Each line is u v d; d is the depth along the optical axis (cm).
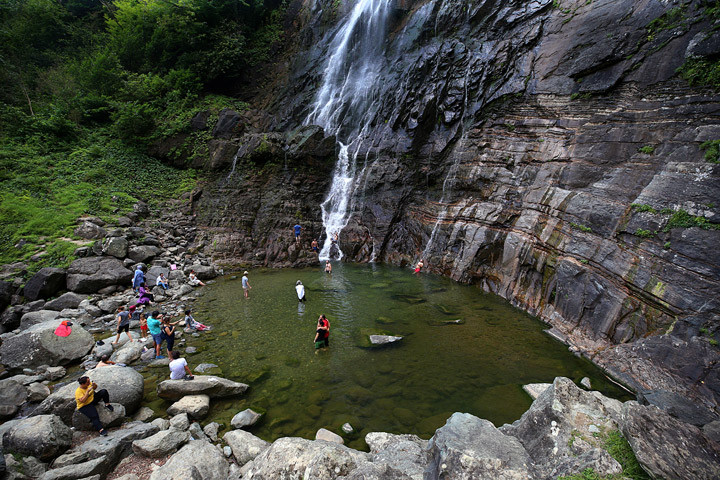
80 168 2272
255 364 1018
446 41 2381
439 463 477
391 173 2352
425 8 2623
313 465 488
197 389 837
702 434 514
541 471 494
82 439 694
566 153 1534
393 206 2319
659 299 951
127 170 2447
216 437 725
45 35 3281
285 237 2295
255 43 3550
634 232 1080
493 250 1711
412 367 1002
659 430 503
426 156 2266
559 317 1259
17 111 2322
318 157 2561
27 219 1772
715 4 1195
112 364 912
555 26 1850
